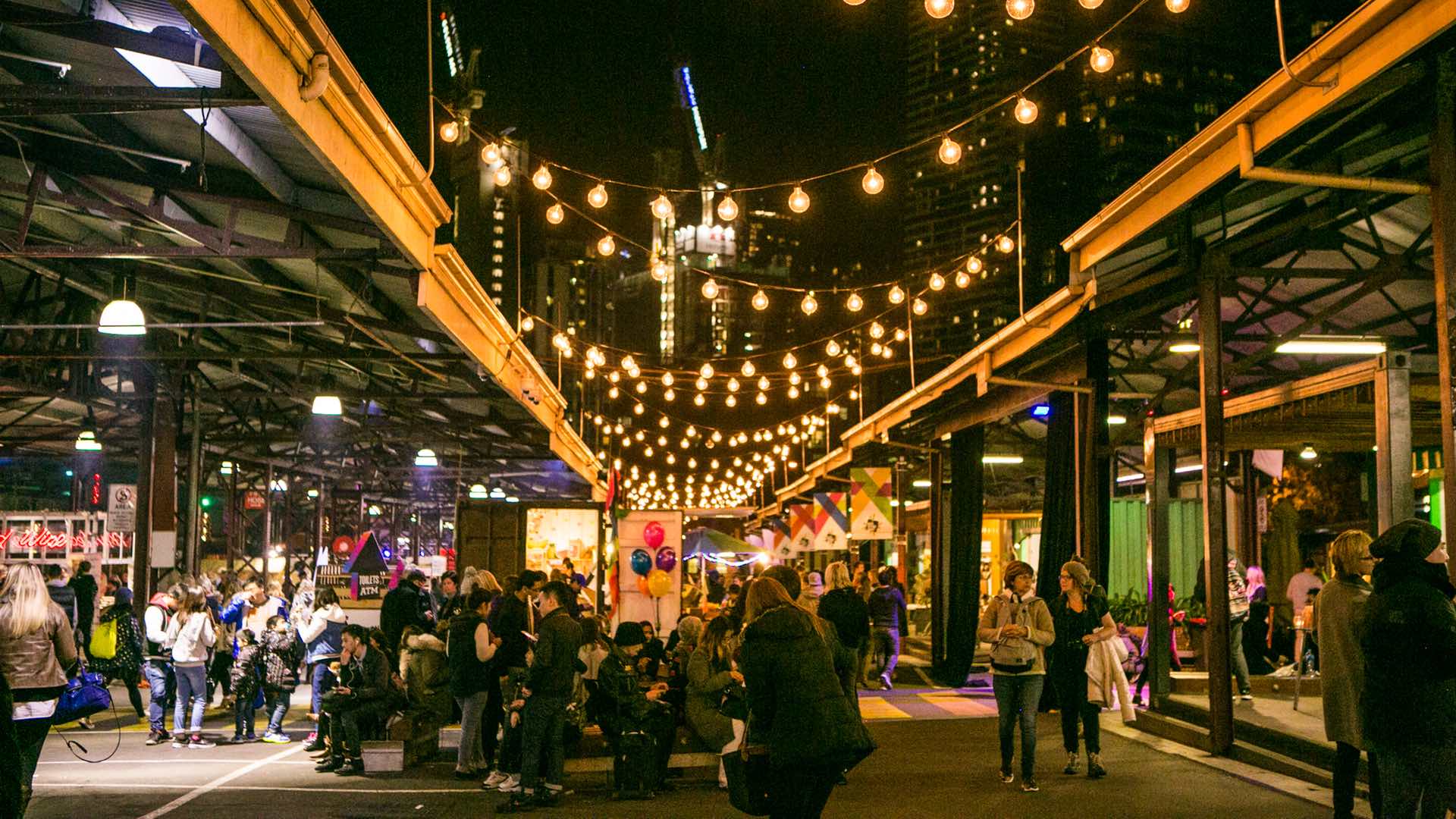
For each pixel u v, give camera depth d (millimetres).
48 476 37562
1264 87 8250
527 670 11008
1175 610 17875
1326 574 14859
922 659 25500
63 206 11555
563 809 9570
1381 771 6141
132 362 20672
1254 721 11547
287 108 7699
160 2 8219
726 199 12602
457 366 18859
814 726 5922
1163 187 10430
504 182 12547
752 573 21656
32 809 9523
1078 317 13969
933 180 150500
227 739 13883
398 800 10008
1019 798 9445
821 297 102312
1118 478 23047
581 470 34812
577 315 142625
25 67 9391
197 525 21578
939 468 22844
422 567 33094
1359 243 10672
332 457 34469
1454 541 7062
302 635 15203
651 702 10281
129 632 15531
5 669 7668
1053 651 10500
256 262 14344
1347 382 11258
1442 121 7270
